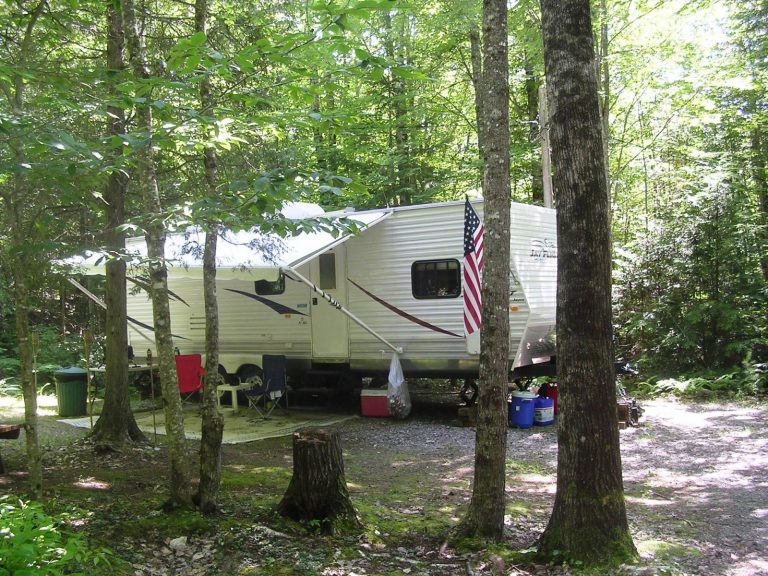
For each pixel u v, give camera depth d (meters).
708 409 10.73
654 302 13.19
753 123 13.16
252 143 7.42
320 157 14.68
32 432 4.67
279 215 4.64
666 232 13.18
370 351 10.75
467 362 9.96
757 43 13.27
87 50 8.07
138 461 7.50
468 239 8.92
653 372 13.09
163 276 5.14
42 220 4.40
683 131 15.98
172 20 8.14
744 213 12.47
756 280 12.31
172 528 4.76
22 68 4.12
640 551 4.37
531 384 11.62
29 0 5.30
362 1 3.93
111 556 4.11
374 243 10.59
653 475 6.95
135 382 13.66
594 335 4.14
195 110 4.95
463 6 9.47
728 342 12.48
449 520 5.37
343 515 4.98
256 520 5.05
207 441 5.24
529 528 5.15
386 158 14.89
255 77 5.55
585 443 4.15
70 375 10.90
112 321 8.30
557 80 4.18
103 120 5.67
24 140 3.66
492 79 4.74
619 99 15.68
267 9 7.59
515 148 15.18
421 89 15.16
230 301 12.19
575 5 4.14
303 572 4.20
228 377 12.31
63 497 5.70
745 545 4.75
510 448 8.40
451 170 16.50
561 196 4.19
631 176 17.22
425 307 10.20
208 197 4.68
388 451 8.35
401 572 4.23
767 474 6.91
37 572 2.78
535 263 9.86
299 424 10.25
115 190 7.59
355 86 13.74
